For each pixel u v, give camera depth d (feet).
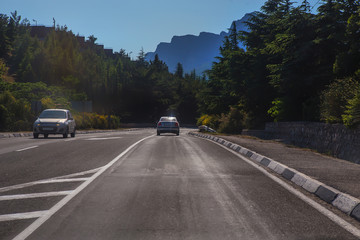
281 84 75.25
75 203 19.85
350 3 63.77
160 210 18.40
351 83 48.93
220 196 21.66
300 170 28.58
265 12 118.93
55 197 21.30
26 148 50.08
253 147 48.91
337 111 48.98
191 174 29.73
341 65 57.47
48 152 45.42
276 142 64.39
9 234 14.70
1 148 50.06
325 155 44.37
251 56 116.98
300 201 20.72
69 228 15.48
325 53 68.28
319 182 23.47
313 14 68.85
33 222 16.33
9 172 30.32
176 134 108.78
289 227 15.71
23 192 22.68
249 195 22.03
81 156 41.63
